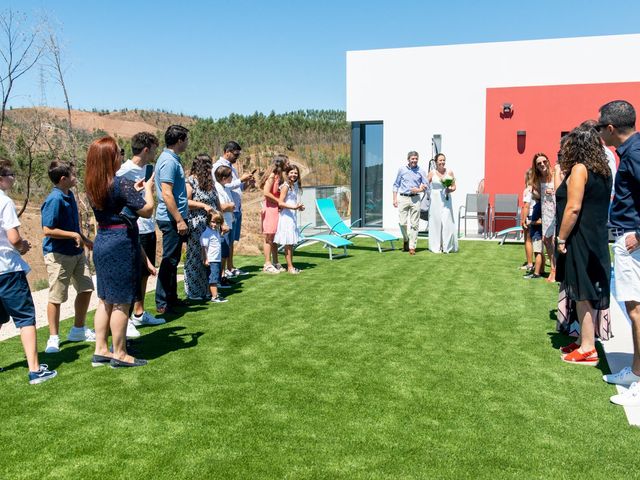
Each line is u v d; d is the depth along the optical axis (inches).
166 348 186.4
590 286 161.5
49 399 144.6
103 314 168.7
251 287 284.5
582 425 127.7
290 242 320.2
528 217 311.0
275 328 209.3
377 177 578.9
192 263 247.1
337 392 147.7
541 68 502.3
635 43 477.7
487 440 120.7
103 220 161.3
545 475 106.7
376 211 582.6
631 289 143.1
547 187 279.9
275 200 318.3
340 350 183.0
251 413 135.0
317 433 124.3
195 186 248.4
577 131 161.8
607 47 484.4
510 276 310.8
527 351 181.5
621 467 109.7
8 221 152.6
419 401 141.6
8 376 162.2
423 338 196.1
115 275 161.5
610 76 486.0
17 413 136.1
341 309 237.8
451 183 402.3
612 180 161.2
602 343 189.6
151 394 147.3
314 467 109.9
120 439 122.2
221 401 142.3
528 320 219.1
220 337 198.2
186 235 245.3
